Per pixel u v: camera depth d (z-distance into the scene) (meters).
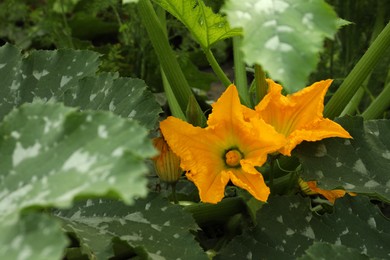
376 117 1.15
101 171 0.70
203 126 1.07
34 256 0.64
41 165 0.73
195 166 0.97
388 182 0.97
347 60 1.34
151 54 1.43
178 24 1.39
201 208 1.10
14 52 1.05
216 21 0.96
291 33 0.75
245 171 0.96
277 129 0.99
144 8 1.05
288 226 0.98
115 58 1.43
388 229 0.97
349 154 0.99
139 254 0.93
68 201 0.67
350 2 1.31
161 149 1.02
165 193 1.15
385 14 1.29
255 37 0.75
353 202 0.98
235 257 0.98
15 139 0.75
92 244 0.90
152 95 1.02
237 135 0.97
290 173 1.09
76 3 1.70
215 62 1.04
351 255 0.88
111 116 0.74
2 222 0.68
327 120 0.97
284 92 1.07
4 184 0.73
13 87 1.04
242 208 1.12
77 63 1.05
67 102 1.02
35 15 1.69
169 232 0.95
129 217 0.97
